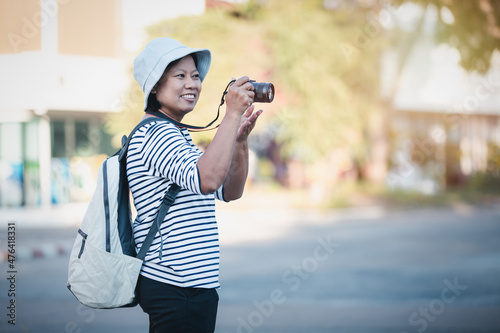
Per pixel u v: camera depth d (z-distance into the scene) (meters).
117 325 6.52
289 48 21.14
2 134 19.56
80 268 2.63
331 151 23.44
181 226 2.62
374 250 12.83
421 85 26.81
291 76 21.44
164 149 2.55
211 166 2.42
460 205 23.61
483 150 28.67
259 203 22.39
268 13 21.73
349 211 21.34
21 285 8.93
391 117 26.30
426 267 10.59
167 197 2.62
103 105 15.55
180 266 2.60
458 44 25.20
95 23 14.96
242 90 2.52
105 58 15.26
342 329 6.33
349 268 10.54
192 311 2.62
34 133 19.52
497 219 19.31
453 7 24.78
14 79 14.97
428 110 27.05
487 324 6.48
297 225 17.83
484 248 13.02
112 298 2.62
